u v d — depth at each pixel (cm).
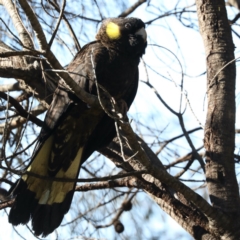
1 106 835
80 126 817
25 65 851
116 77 828
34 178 767
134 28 862
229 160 777
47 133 786
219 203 750
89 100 662
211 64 829
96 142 842
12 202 788
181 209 759
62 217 770
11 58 863
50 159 795
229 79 816
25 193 759
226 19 852
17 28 795
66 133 816
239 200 759
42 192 771
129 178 799
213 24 847
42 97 839
